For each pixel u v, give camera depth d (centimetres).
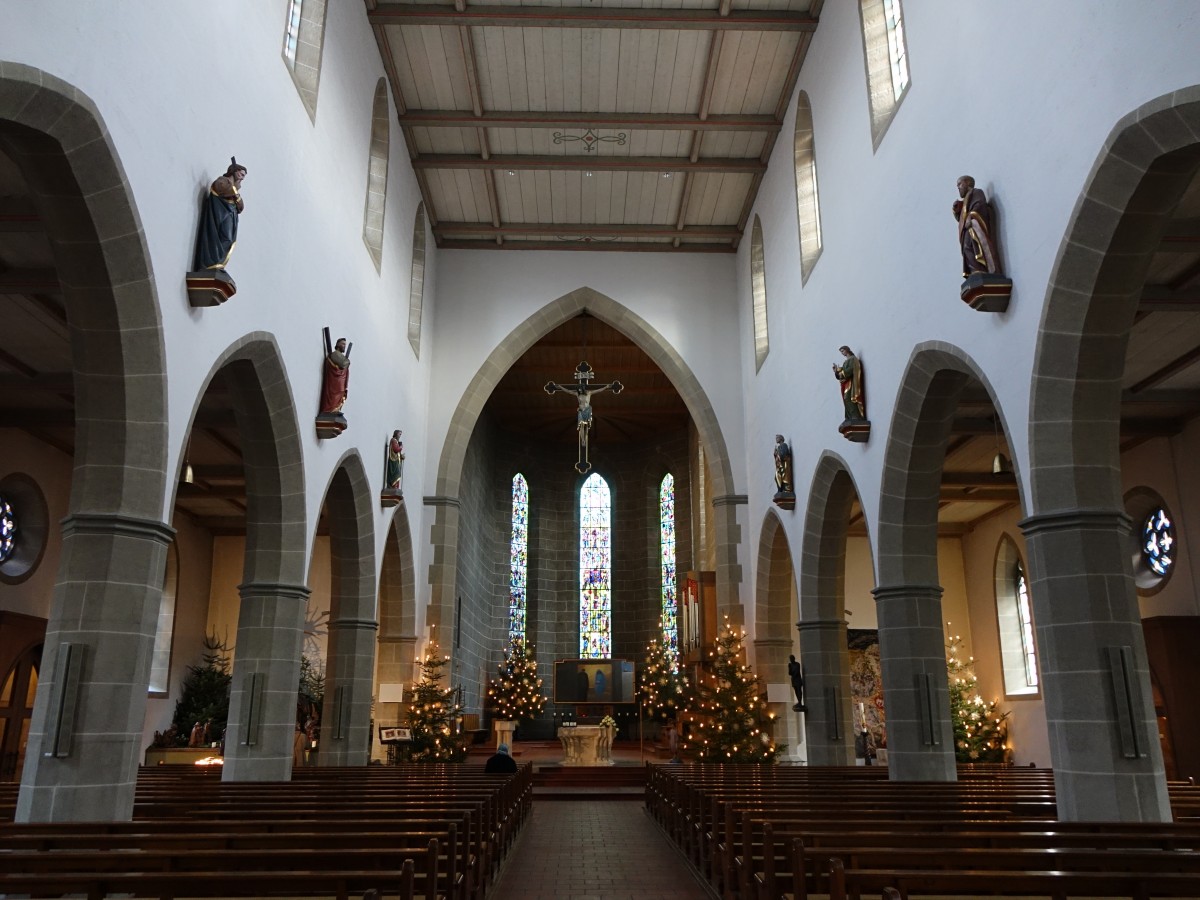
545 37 1636
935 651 1249
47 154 697
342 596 1652
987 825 651
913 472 1245
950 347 1055
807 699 1683
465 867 647
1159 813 792
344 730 1623
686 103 1817
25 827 613
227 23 957
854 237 1419
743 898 616
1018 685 2334
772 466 1966
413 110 1822
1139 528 1816
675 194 2125
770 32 1627
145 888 411
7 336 1432
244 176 977
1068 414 852
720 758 1894
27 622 1750
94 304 782
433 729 1941
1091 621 820
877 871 422
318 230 1301
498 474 3444
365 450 1600
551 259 2317
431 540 2147
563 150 1959
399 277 1875
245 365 1106
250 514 1225
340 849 551
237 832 614
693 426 3133
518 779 1247
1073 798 812
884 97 1327
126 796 778
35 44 623
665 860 1044
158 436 813
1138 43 708
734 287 2319
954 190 1042
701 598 2241
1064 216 809
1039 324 851
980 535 2503
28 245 1170
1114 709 809
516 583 3419
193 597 2481
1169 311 1263
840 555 1678
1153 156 726
